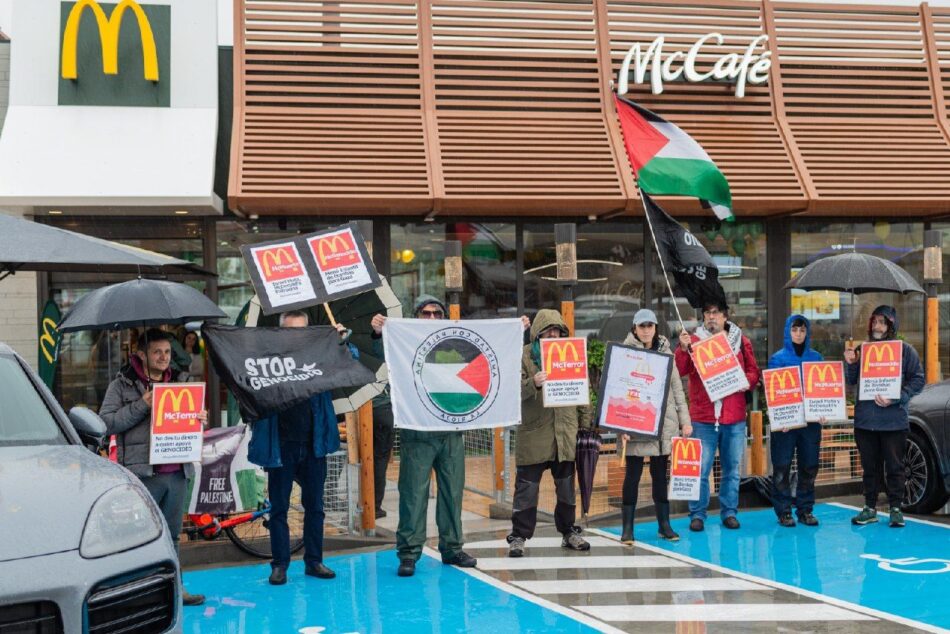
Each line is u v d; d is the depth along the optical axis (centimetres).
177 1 1363
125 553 436
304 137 1352
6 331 1366
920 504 1003
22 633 401
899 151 1515
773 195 1432
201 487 836
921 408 997
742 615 656
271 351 728
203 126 1340
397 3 1431
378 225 1430
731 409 952
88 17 1341
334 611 682
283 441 754
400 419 772
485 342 793
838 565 798
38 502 437
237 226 1398
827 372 945
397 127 1383
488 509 1079
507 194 1354
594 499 1048
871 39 1579
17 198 1247
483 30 1453
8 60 1407
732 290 1552
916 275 1608
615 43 1487
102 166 1285
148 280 705
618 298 1507
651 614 661
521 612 670
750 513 1045
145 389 686
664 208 1460
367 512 940
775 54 1530
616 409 864
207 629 645
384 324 776
